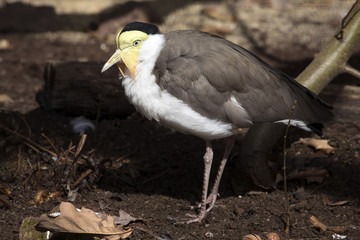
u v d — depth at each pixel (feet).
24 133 33.22
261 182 28.35
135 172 30.04
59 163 28.02
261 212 26.20
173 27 53.78
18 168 28.84
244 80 24.63
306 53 48.03
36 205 25.98
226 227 24.97
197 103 23.94
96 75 35.35
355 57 45.06
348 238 23.86
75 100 35.53
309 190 28.50
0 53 48.19
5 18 54.90
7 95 39.83
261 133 29.27
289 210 26.20
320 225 24.79
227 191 28.73
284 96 25.62
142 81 24.00
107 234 22.80
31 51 48.91
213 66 24.04
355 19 32.73
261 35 52.13
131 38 23.82
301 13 56.85
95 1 61.36
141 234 24.03
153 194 28.14
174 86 23.66
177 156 32.09
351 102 35.45
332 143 33.12
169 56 24.02
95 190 27.84
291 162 31.32
